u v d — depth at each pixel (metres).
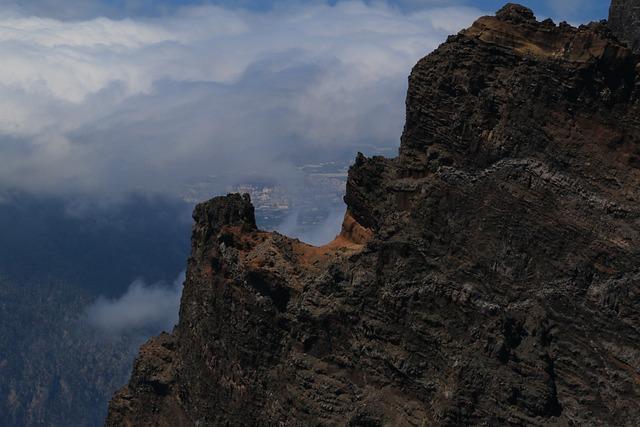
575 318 45.84
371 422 49.72
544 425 44.28
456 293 48.53
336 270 55.88
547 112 48.97
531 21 53.84
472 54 54.03
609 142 47.91
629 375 43.66
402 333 50.50
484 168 50.88
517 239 48.03
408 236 51.84
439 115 54.66
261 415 58.28
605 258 45.78
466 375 46.41
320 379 54.03
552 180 47.78
